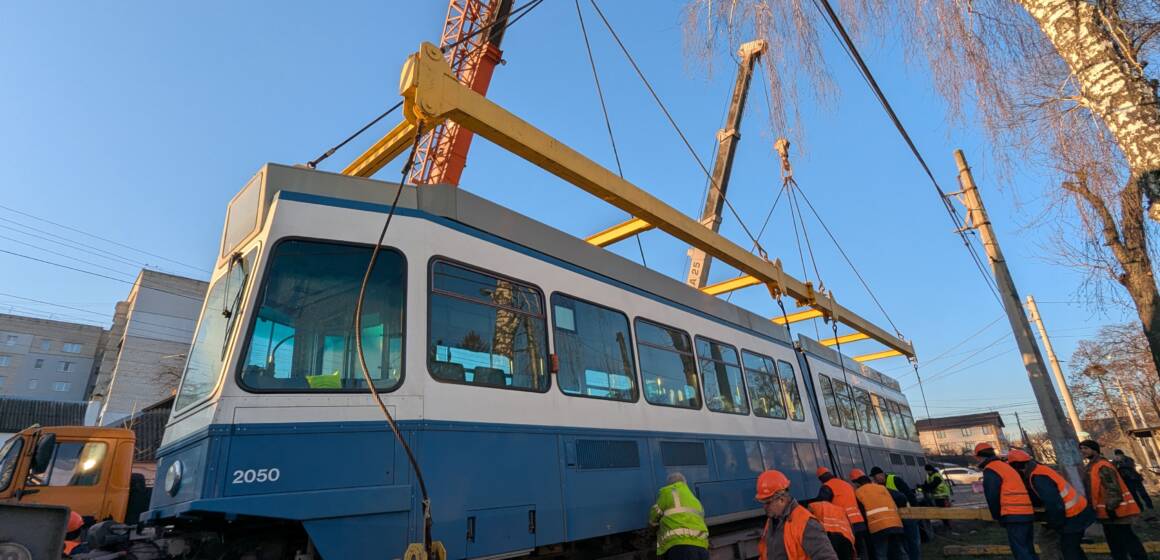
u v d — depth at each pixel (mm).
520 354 5262
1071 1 5324
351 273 4445
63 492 6840
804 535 4238
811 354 11305
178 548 4215
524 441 4969
